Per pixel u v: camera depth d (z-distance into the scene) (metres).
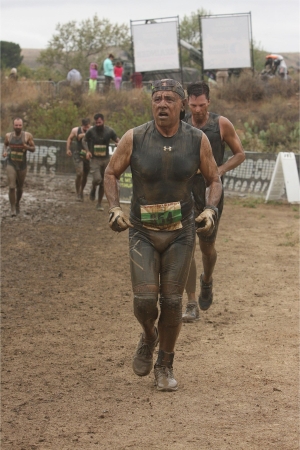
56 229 12.68
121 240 11.76
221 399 4.83
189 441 4.11
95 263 9.91
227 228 13.06
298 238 11.95
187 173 4.74
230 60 30.83
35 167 20.41
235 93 29.94
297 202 16.47
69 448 4.05
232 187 17.98
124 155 4.78
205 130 6.31
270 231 12.74
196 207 6.34
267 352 5.92
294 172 16.62
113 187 4.80
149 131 4.75
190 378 5.29
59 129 23.59
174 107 4.62
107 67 30.67
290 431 4.26
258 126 26.33
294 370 5.46
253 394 4.93
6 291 8.21
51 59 58.50
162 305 4.84
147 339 4.95
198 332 6.55
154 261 4.79
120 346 6.17
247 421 4.42
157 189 4.75
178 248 4.82
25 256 10.25
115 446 4.06
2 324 6.88
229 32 30.56
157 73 31.17
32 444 4.12
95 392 5.03
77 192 16.39
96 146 14.70
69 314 7.27
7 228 12.59
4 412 4.65
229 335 6.45
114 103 28.23
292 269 9.48
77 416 4.56
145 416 4.54
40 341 6.33
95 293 8.20
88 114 27.30
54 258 10.18
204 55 30.86
